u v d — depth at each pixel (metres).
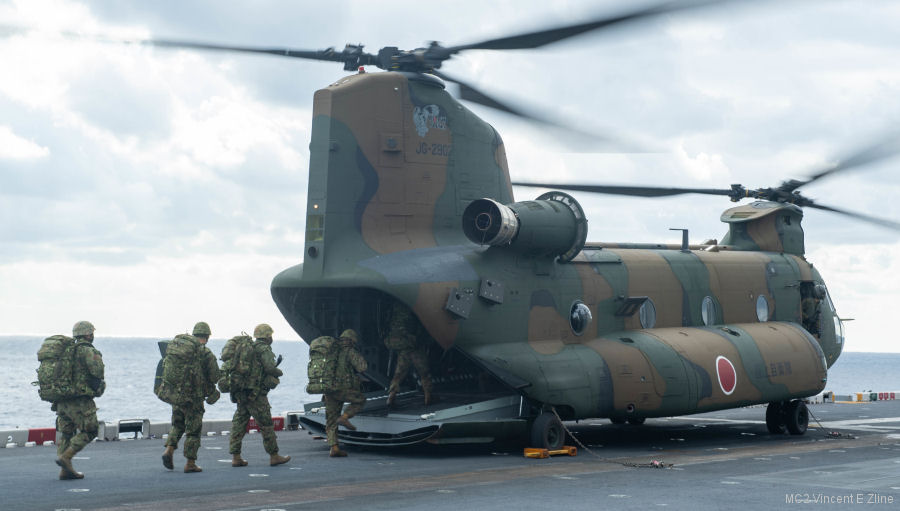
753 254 19.11
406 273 13.04
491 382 14.77
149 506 8.63
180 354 11.23
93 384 10.60
